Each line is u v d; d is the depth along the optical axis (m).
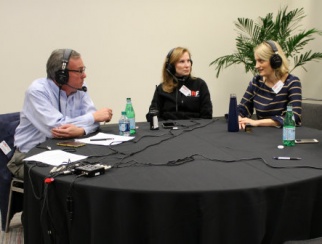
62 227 1.24
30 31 3.41
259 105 2.40
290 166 1.28
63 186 1.17
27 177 1.37
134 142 1.76
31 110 1.94
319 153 1.47
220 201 1.06
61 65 1.96
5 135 2.12
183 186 1.09
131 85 3.83
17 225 2.41
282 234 1.16
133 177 1.19
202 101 2.75
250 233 1.09
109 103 3.79
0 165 2.14
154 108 2.71
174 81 2.79
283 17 3.73
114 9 3.62
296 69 4.27
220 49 4.06
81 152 1.56
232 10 4.03
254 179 1.15
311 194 1.17
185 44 3.93
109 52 3.69
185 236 1.08
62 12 3.47
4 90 3.44
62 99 2.08
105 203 1.11
